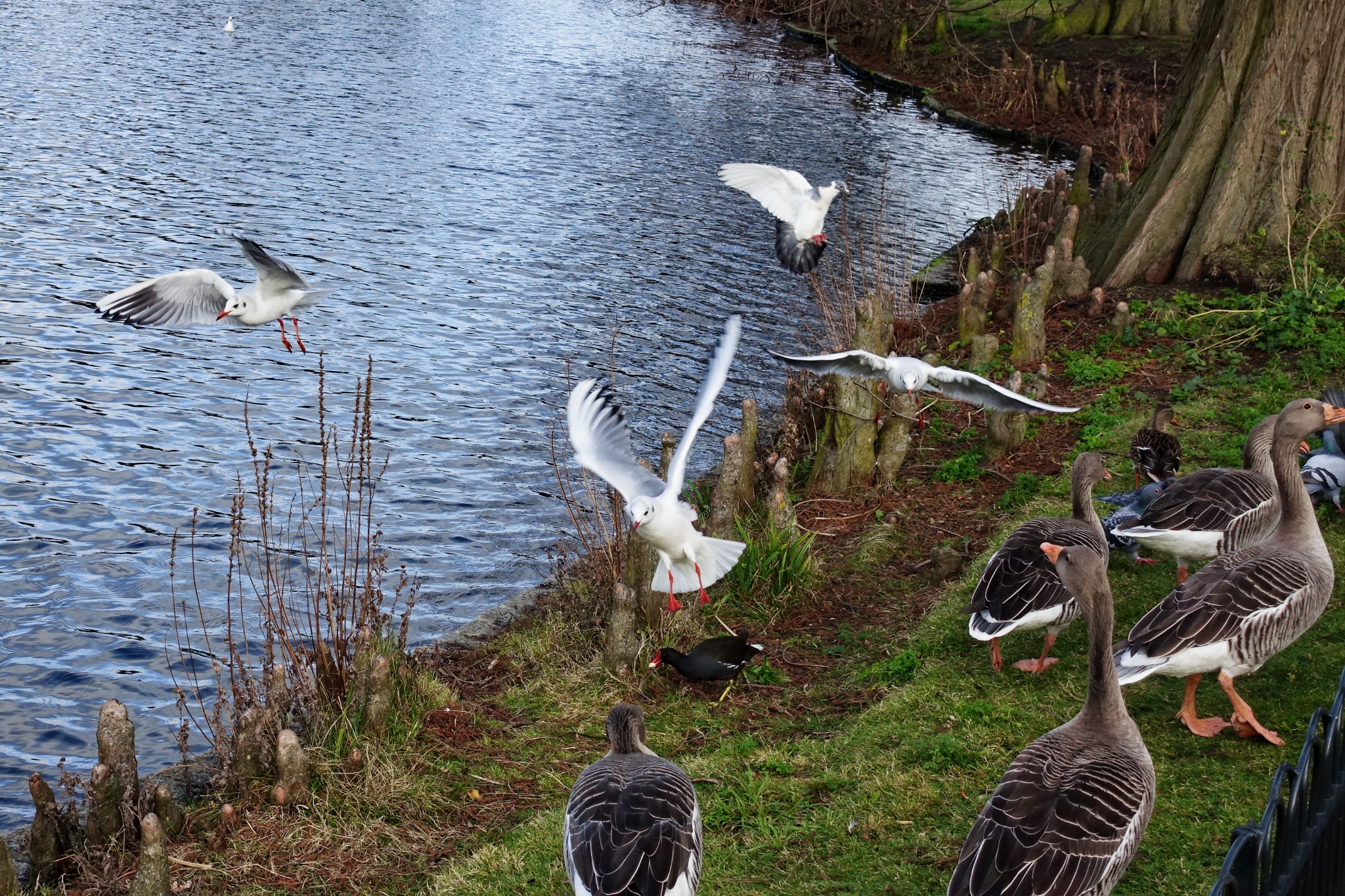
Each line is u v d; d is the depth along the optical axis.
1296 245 17.86
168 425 17.11
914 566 12.28
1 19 42.62
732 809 8.25
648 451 16.62
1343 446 11.17
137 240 23.61
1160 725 8.61
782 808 8.27
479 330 20.84
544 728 10.10
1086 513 9.87
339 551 14.20
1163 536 9.44
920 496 13.78
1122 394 15.38
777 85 43.38
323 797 9.12
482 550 14.30
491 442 17.03
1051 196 24.08
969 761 8.45
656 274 23.81
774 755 8.96
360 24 47.94
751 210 28.34
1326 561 8.18
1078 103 38.25
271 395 18.22
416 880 8.22
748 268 24.30
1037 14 47.41
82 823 9.22
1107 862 5.81
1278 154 18.09
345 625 12.63
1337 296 16.39
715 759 9.07
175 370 18.80
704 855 7.74
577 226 26.48
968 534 12.70
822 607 11.77
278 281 9.41
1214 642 7.69
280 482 15.79
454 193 28.25
